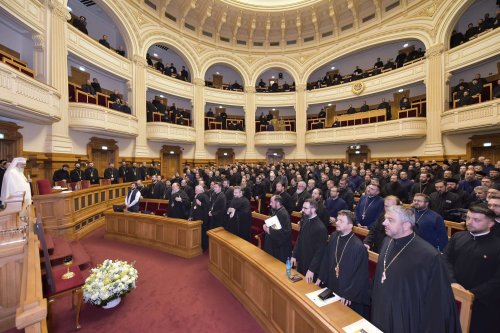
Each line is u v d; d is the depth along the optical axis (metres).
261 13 18.92
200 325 3.55
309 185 6.73
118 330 3.46
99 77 14.00
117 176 11.65
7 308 3.60
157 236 6.54
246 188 7.66
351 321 2.22
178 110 18.28
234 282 4.34
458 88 12.88
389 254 2.28
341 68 20.00
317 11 18.56
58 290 3.49
